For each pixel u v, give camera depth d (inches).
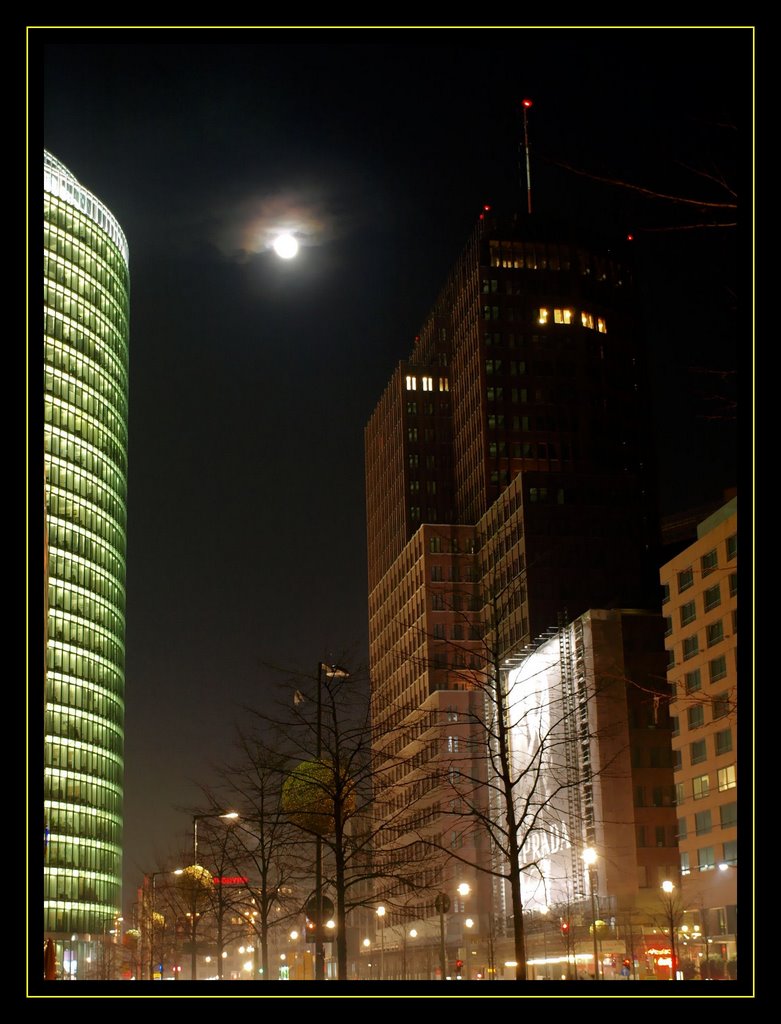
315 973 1833.2
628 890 5073.8
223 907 2805.1
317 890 1878.7
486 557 7514.8
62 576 6688.0
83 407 7086.6
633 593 6688.0
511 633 6712.6
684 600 4729.3
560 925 4402.1
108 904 6722.4
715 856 4414.4
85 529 6968.5
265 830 2265.0
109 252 7568.9
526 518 6727.4
